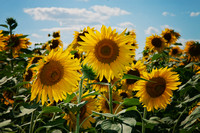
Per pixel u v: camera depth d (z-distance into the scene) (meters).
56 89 0.72
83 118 0.82
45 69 0.71
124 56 0.83
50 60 0.72
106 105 1.14
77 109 0.63
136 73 1.23
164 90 0.97
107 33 0.83
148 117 1.12
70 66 0.73
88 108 0.84
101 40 0.84
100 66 0.82
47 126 0.65
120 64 0.83
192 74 1.20
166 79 0.97
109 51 0.82
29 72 1.12
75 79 0.73
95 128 0.82
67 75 0.73
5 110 0.93
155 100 0.97
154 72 0.97
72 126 0.79
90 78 0.75
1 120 0.85
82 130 0.77
